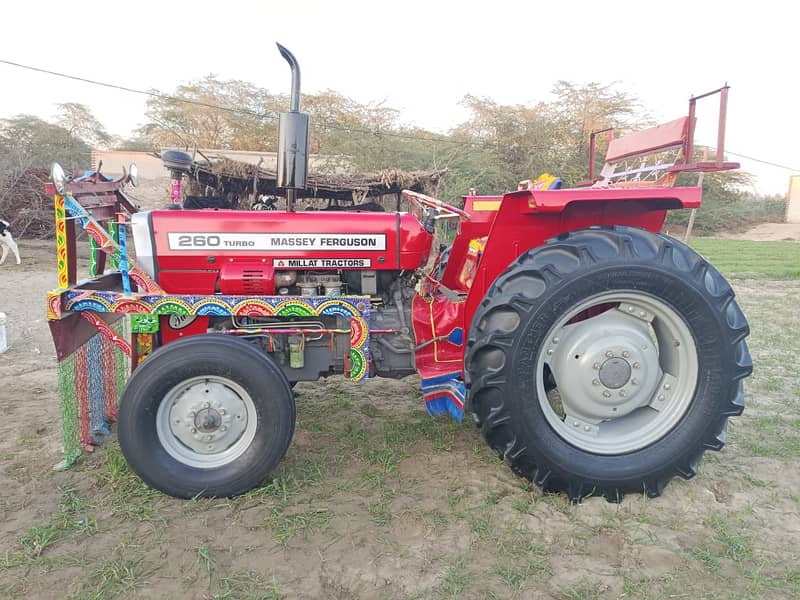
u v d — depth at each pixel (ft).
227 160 34.06
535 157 81.61
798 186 108.88
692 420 8.96
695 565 7.39
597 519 8.45
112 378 11.76
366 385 14.42
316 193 36.60
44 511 8.52
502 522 8.30
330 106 76.54
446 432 11.32
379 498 8.91
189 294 9.75
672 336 9.11
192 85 91.40
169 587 6.89
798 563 7.45
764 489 9.39
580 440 9.00
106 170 61.41
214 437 8.86
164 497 8.87
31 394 13.71
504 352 8.44
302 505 8.70
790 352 17.93
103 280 10.69
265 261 9.74
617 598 6.81
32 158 54.95
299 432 11.34
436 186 39.29
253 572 7.18
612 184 10.89
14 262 37.42
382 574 7.17
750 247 66.49
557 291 8.38
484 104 84.17
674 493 9.21
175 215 9.65
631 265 8.48
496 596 6.80
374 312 10.47
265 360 8.73
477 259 11.53
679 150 9.89
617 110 84.48
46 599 6.68
